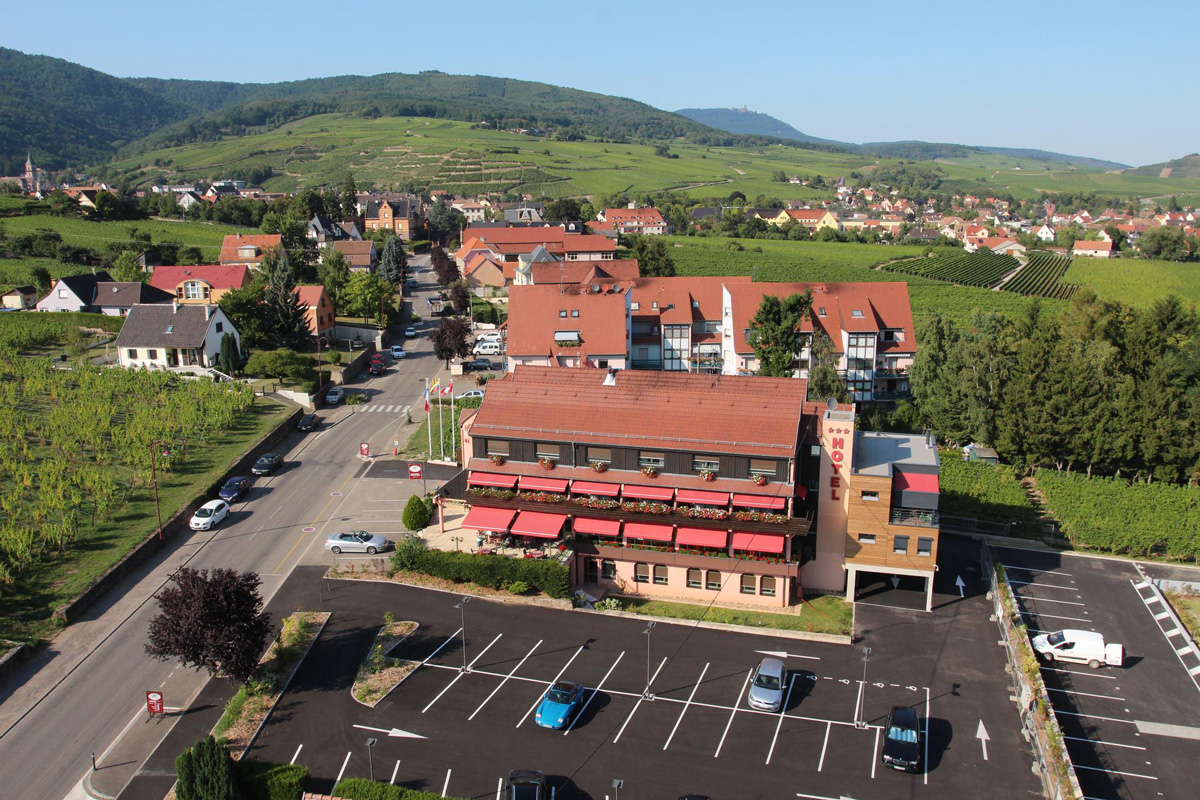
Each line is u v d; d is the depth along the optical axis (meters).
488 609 58.50
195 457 83.12
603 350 94.62
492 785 41.47
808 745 45.09
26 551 59.44
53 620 54.81
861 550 60.56
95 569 60.56
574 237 198.50
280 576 62.53
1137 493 81.38
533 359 94.50
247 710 47.03
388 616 56.38
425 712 47.09
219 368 110.75
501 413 65.44
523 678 50.56
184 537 68.75
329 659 52.12
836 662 53.19
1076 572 68.06
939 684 51.12
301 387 106.94
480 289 179.50
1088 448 88.06
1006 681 51.59
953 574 66.50
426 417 100.94
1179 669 54.66
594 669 51.72
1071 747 46.59
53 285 141.62
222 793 38.22
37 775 42.16
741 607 60.22
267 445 89.00
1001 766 43.84
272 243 174.12
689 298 111.12
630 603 60.41
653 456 61.53
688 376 65.94
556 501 61.72
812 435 61.62
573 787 41.47
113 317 128.75
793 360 97.88
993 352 96.50
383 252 181.12
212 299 137.25
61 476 72.94
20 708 47.19
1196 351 109.50
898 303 109.88
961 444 97.69
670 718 47.09
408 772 42.34
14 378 99.44
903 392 109.12
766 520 57.91
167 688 49.38
